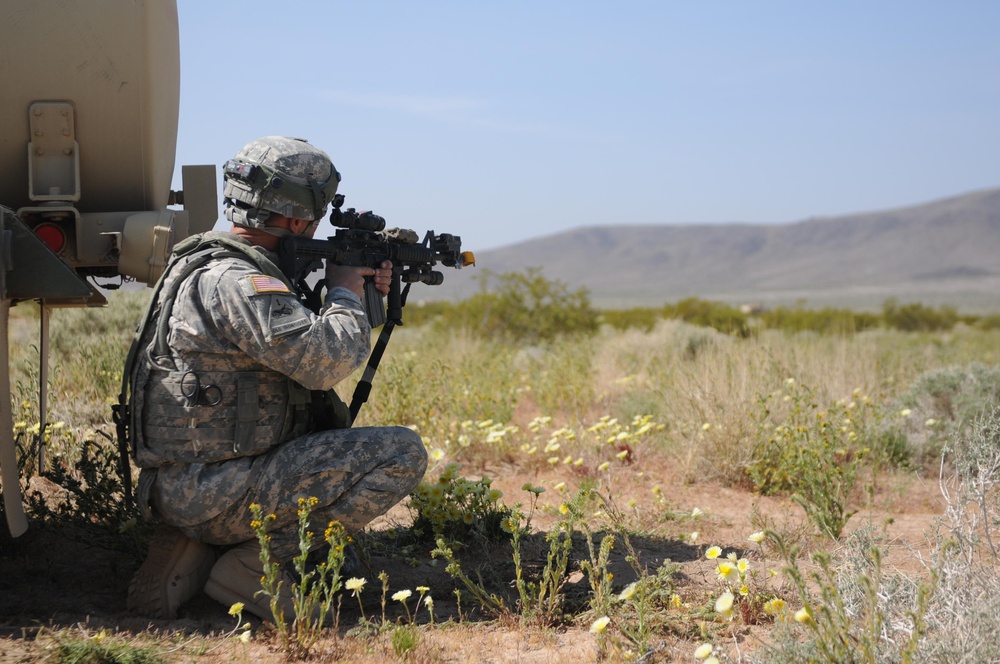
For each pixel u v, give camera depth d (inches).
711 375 277.3
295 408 133.8
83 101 138.5
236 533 131.4
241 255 130.8
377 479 133.3
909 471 241.6
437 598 144.7
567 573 151.7
